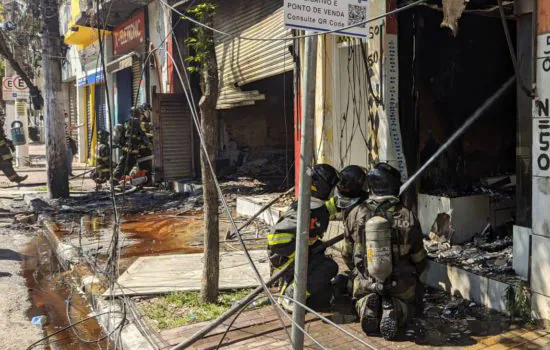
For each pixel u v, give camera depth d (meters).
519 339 3.76
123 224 8.70
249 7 9.79
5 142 12.26
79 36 17.19
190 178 12.21
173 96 11.99
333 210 4.42
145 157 12.09
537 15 3.81
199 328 4.20
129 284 5.29
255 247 6.67
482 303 4.38
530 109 4.16
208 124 4.50
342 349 3.77
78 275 6.01
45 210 9.91
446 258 4.90
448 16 4.34
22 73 12.27
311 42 2.68
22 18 13.69
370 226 3.86
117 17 15.02
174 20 11.78
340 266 5.62
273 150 12.18
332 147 6.84
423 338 3.88
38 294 5.80
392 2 5.49
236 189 10.44
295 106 7.52
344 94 6.73
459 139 6.00
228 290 5.05
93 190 12.41
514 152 6.38
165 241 7.46
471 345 3.72
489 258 4.79
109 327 4.48
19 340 4.57
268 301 4.67
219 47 11.05
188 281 5.36
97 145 11.88
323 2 2.73
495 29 6.11
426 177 5.80
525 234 4.25
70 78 22.12
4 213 10.33
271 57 8.92
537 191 3.89
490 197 5.50
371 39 5.69
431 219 5.50
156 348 3.85
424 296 4.67
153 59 13.27
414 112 5.71
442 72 5.85
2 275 6.50
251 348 3.84
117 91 16.33
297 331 2.87
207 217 4.70
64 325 4.90
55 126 11.03
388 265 3.81
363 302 4.00
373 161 5.77
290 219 4.36
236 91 10.43
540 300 3.92
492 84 6.16
